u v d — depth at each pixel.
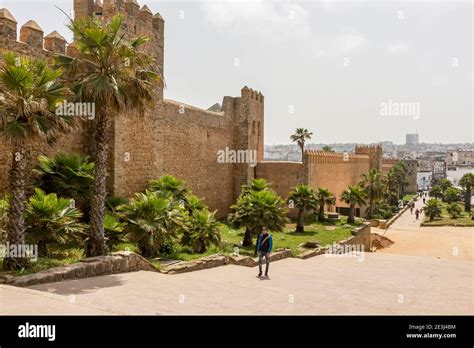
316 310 9.11
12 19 16.78
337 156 53.00
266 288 11.62
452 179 155.25
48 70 12.07
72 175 16.91
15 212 11.41
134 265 12.87
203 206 24.05
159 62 26.25
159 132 27.05
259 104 43.91
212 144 36.84
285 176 42.03
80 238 14.95
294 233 31.78
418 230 52.38
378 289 12.66
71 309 7.67
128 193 23.78
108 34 13.50
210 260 15.84
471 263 20.08
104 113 13.86
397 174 89.31
